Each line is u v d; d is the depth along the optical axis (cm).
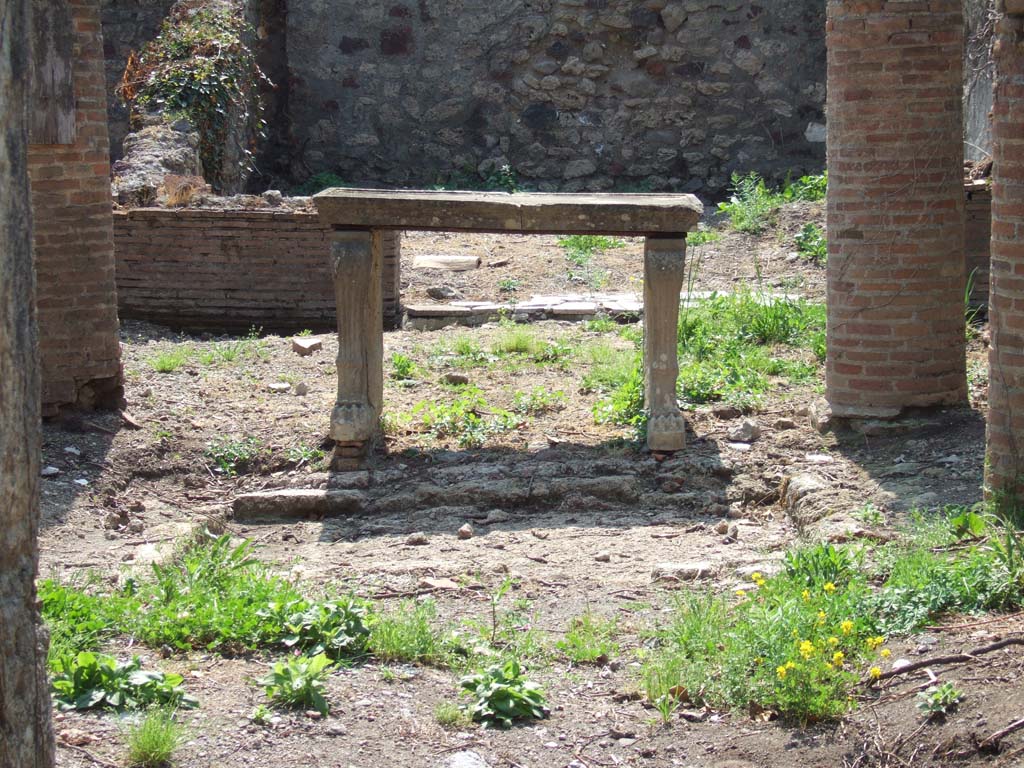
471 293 1247
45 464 740
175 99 1402
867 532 596
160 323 1156
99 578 555
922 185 750
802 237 1304
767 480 735
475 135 1777
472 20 1753
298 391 895
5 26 265
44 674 290
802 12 1720
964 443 729
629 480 736
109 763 383
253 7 1689
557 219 746
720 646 474
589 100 1759
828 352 791
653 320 766
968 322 1014
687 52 1738
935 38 738
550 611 554
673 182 1761
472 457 787
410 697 446
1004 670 421
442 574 607
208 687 443
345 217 755
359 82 1772
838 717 416
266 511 733
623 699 452
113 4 1723
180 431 809
